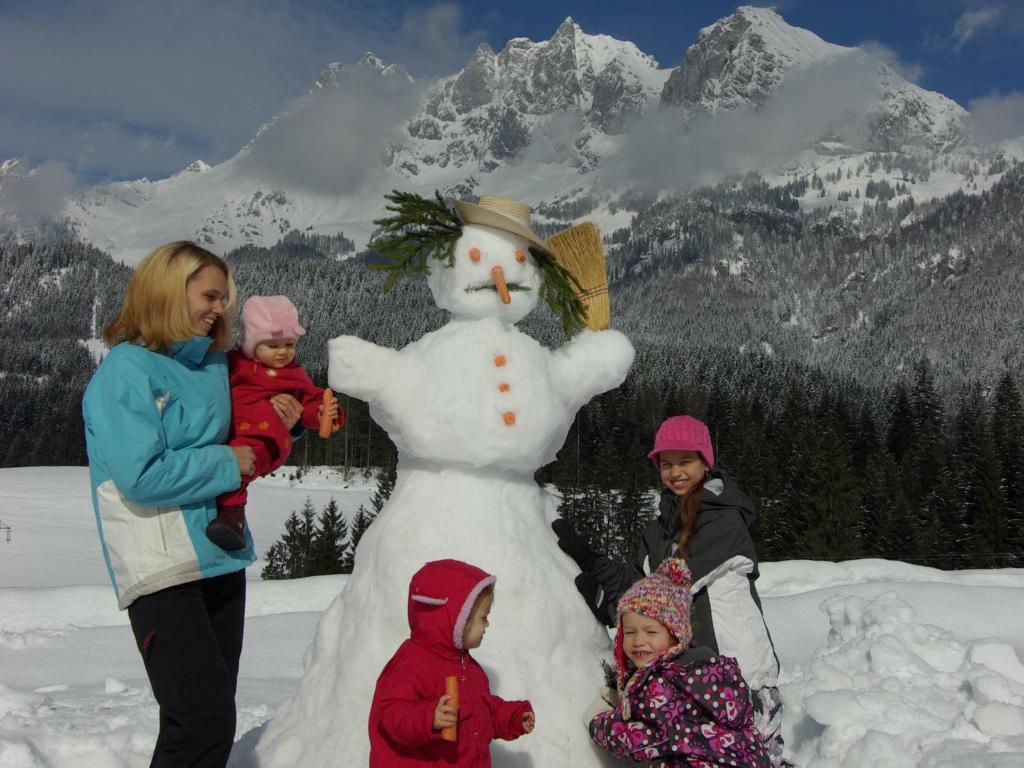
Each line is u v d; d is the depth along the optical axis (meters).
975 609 7.73
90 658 6.87
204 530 2.56
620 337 3.71
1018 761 3.36
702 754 2.70
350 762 2.79
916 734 3.80
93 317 194.25
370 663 3.00
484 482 3.26
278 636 7.39
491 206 3.55
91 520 39.50
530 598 3.07
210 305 2.65
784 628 7.45
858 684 4.37
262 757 3.00
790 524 38.59
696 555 3.24
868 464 43.38
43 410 110.38
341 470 58.41
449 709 2.24
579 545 3.39
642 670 2.79
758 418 62.62
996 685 4.00
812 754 4.00
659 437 3.37
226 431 2.71
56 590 8.86
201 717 2.44
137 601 2.51
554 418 3.31
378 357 3.20
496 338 3.32
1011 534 38.06
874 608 4.97
